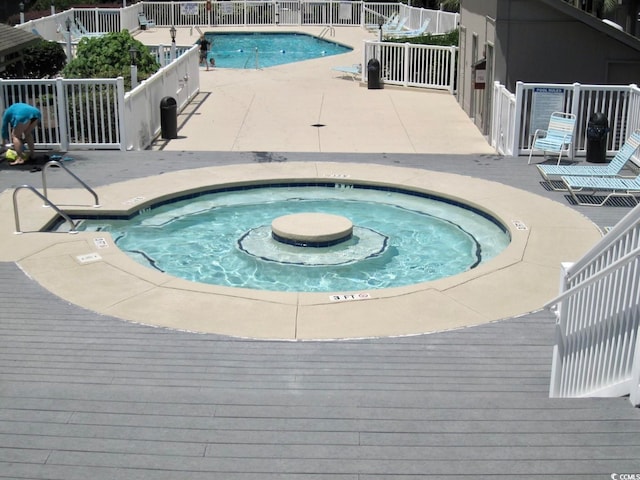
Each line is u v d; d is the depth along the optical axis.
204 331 7.69
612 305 5.15
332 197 13.17
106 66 18.78
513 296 8.69
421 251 10.85
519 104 14.48
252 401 5.54
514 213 11.62
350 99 21.47
